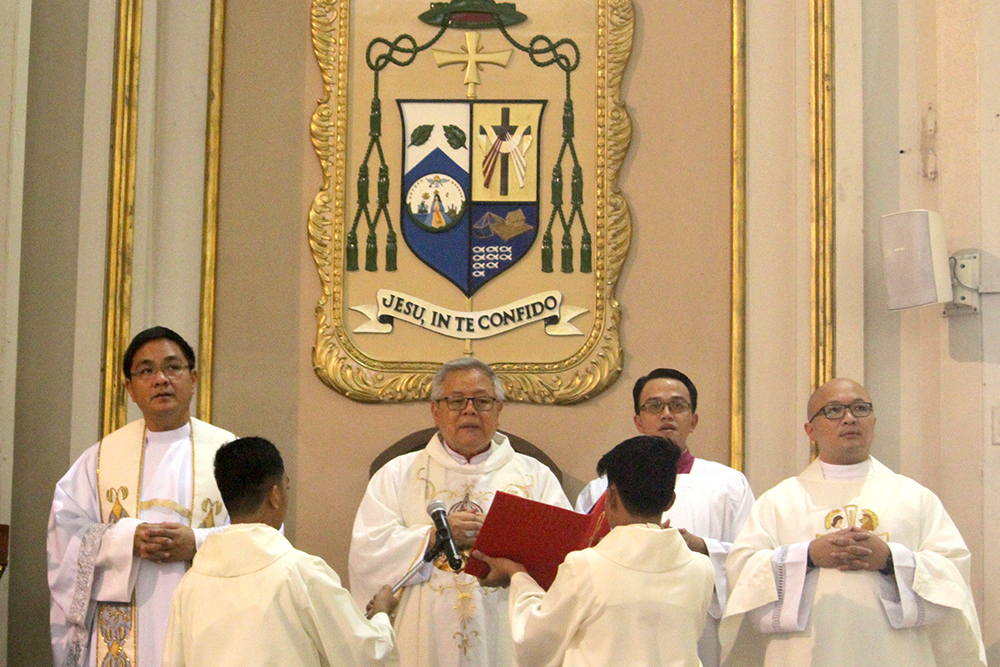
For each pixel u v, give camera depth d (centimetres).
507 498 440
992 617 632
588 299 705
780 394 693
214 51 715
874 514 522
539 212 712
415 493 553
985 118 661
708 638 555
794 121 709
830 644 496
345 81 718
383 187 712
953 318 666
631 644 391
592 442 696
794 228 703
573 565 405
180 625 414
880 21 706
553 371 698
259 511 429
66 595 525
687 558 410
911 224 651
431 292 707
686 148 715
